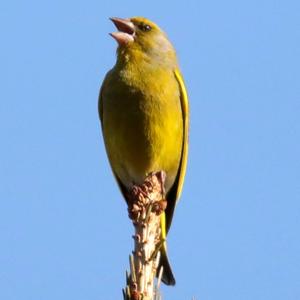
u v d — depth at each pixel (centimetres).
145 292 649
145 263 678
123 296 641
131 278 657
